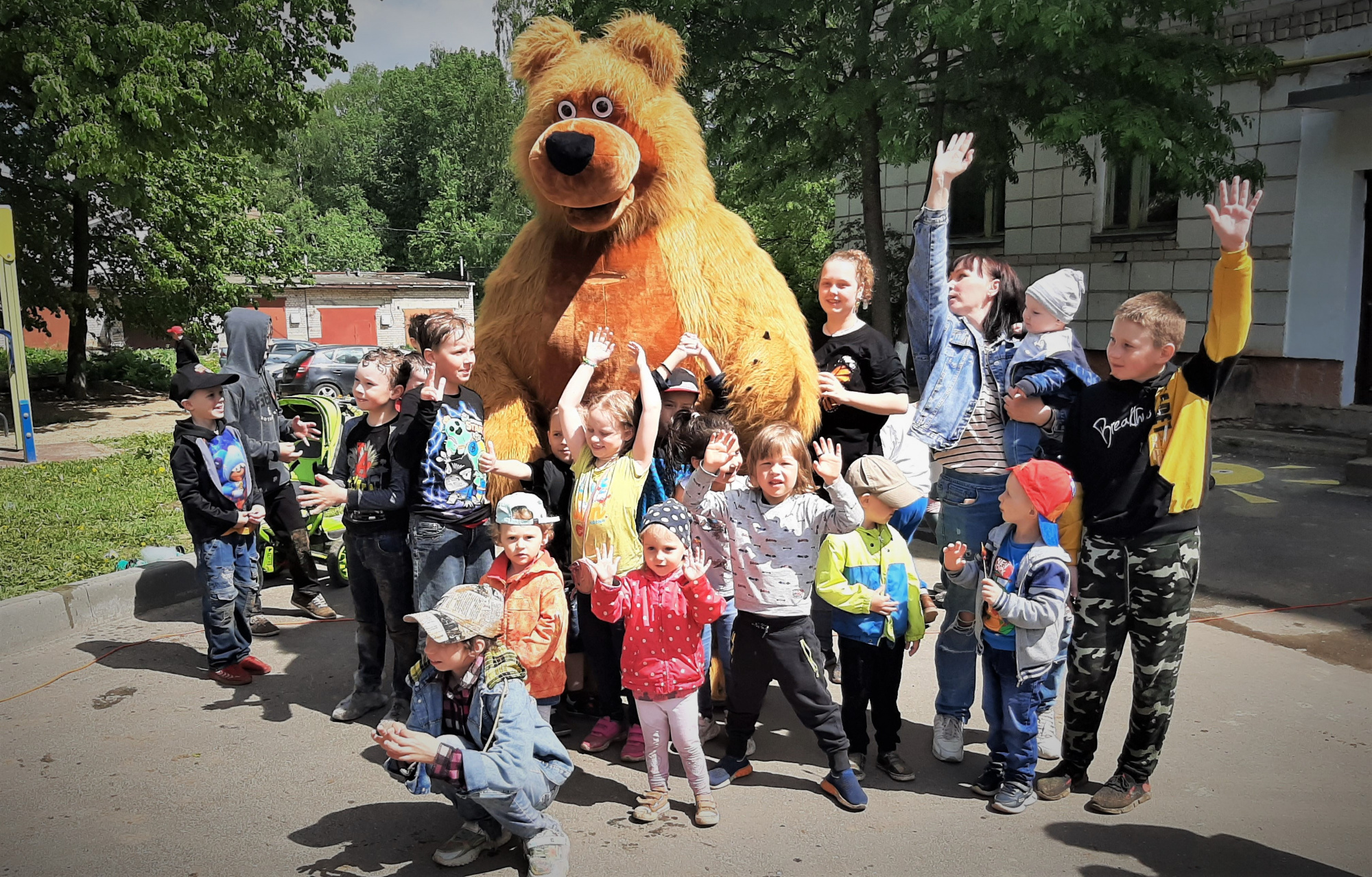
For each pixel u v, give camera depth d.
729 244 4.76
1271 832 3.56
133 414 18.23
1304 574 6.83
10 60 16.45
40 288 19.62
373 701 4.82
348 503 4.28
